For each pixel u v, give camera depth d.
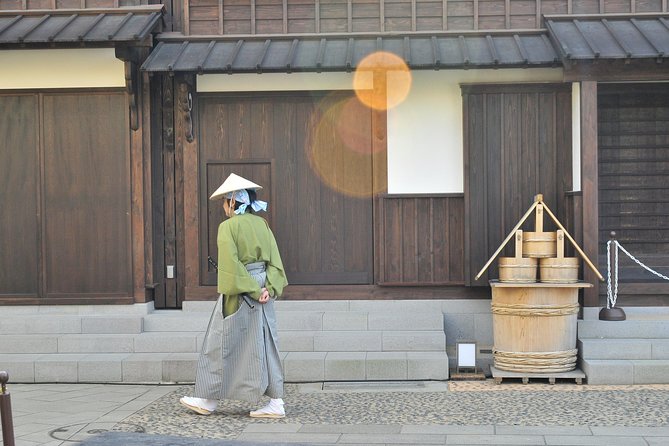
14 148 9.46
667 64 8.76
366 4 9.57
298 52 8.99
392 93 9.49
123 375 8.61
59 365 8.64
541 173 9.31
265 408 7.02
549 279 8.37
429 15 9.54
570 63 8.50
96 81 9.37
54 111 9.44
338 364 8.48
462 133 9.44
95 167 9.44
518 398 7.67
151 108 9.55
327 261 9.55
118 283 9.44
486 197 9.31
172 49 9.23
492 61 8.61
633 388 8.03
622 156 10.07
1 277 9.47
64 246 9.45
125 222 9.43
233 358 6.94
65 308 9.43
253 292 6.81
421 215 9.45
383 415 7.08
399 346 8.84
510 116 9.31
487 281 9.29
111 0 9.52
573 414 7.01
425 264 9.44
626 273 9.97
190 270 9.59
